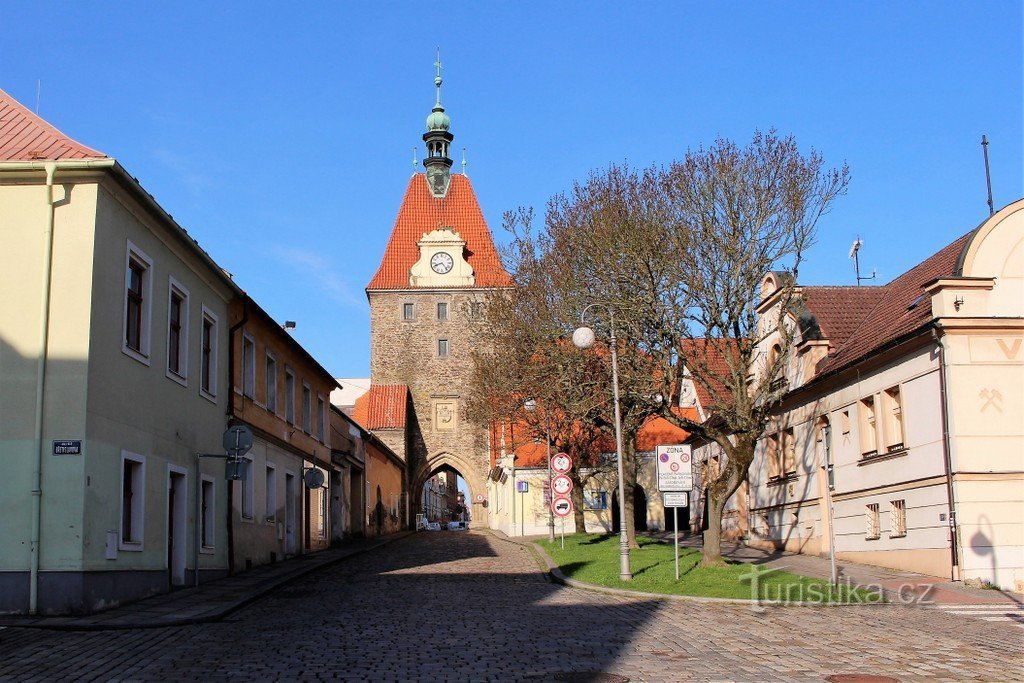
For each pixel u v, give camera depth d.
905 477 24.42
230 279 25.80
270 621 16.52
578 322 34.09
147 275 20.83
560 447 42.09
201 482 24.09
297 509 34.66
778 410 33.12
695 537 41.06
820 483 29.73
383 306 77.31
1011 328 22.70
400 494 72.44
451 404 76.31
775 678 10.65
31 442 17.23
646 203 26.59
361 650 12.99
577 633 14.64
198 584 22.78
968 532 22.00
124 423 19.20
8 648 13.27
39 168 17.78
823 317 30.78
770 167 24.44
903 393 24.58
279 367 33.22
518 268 38.97
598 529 53.84
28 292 17.67
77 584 16.91
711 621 16.03
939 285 22.97
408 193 82.44
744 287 24.36
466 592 21.50
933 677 10.69
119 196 19.00
